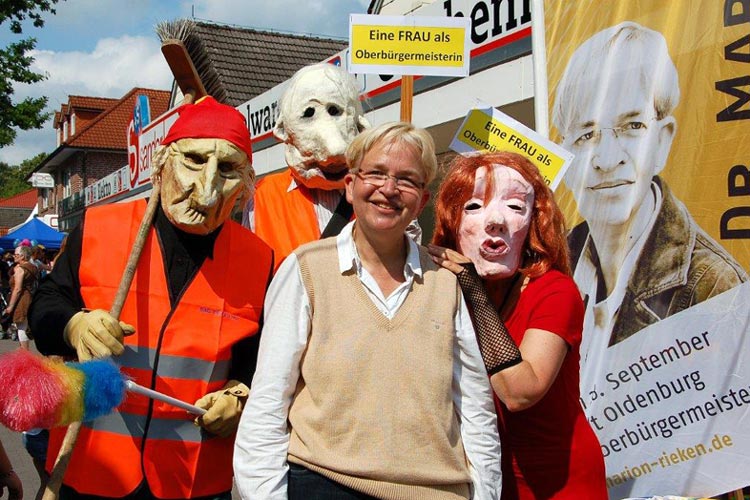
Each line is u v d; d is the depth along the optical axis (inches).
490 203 86.8
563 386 83.1
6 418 75.9
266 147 344.5
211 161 91.4
